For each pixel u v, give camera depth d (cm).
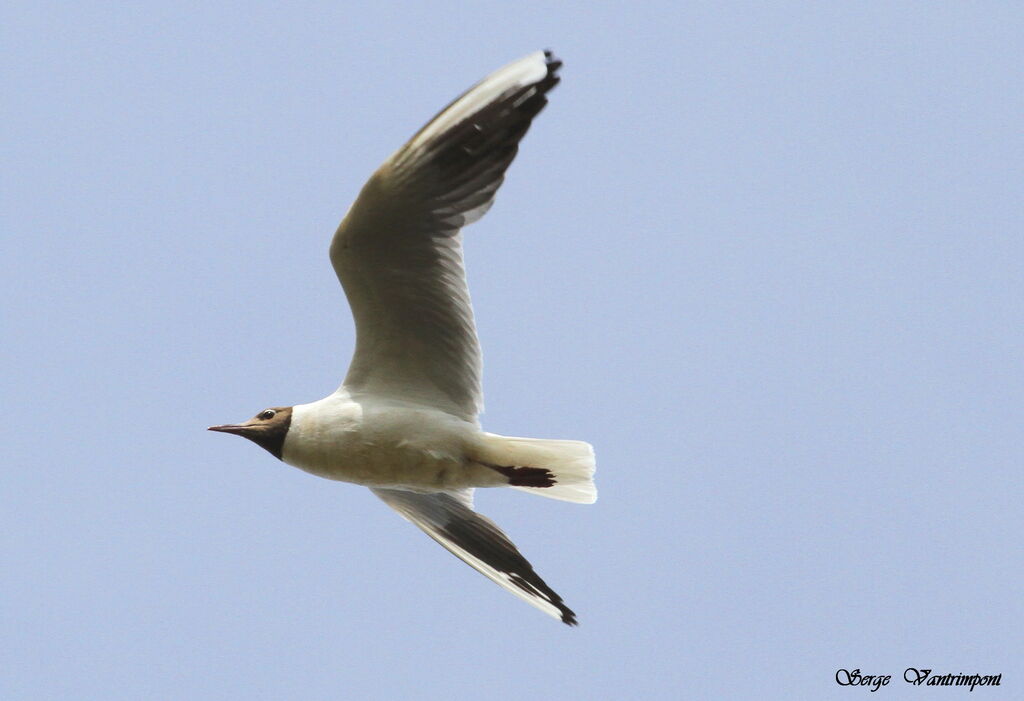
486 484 1384
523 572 1481
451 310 1343
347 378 1387
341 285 1341
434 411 1366
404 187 1276
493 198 1291
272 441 1369
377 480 1380
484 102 1272
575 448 1364
